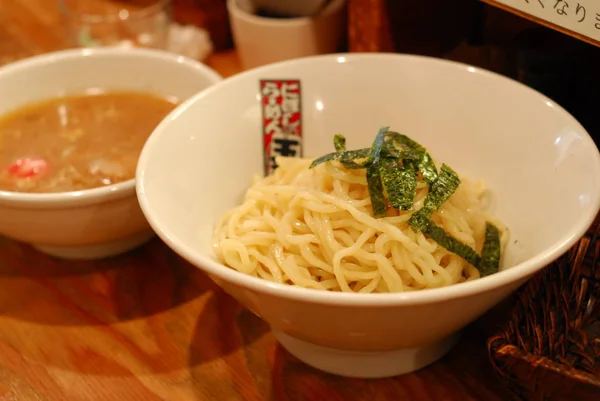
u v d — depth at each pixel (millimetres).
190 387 413
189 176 424
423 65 458
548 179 406
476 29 497
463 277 419
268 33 593
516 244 415
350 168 414
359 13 531
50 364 427
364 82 468
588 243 412
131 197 433
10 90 529
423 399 402
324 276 409
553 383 354
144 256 491
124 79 549
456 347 425
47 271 483
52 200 417
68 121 528
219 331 441
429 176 409
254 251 411
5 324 450
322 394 406
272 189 430
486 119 443
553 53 469
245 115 461
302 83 467
